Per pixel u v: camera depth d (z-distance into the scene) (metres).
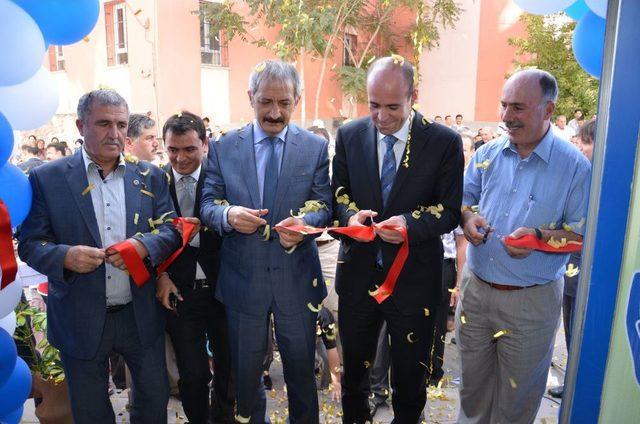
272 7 12.62
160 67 11.95
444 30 15.04
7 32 1.70
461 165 2.17
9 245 1.74
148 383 2.21
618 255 1.18
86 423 2.13
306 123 15.26
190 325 2.54
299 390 2.27
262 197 2.18
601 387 1.23
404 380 2.30
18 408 2.17
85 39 2.10
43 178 2.04
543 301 2.28
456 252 3.43
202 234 2.51
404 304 2.21
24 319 2.46
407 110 2.05
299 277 2.21
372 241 2.22
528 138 2.18
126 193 2.12
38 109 2.04
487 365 2.49
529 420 2.43
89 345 2.05
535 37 11.88
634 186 1.15
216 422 2.84
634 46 1.13
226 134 2.29
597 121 1.19
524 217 2.25
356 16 14.08
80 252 1.88
